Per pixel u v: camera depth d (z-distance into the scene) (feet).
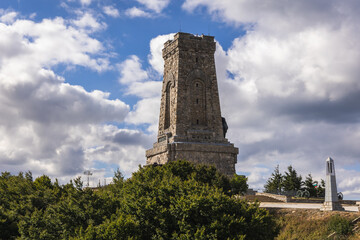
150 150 316.19
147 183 175.52
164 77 328.29
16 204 187.52
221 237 140.97
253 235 147.02
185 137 298.76
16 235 170.50
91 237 134.00
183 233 142.41
